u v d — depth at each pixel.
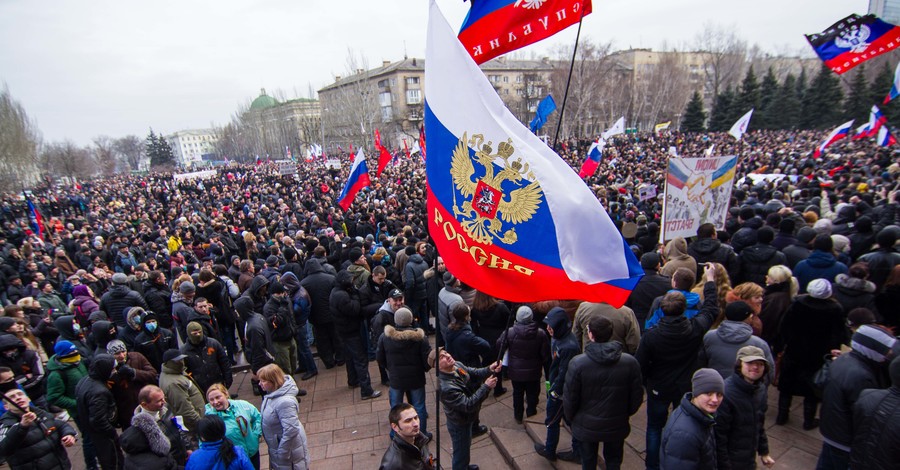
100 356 4.69
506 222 3.03
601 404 3.67
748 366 3.29
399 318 5.11
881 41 7.81
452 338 5.11
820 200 10.28
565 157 33.06
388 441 5.56
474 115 3.06
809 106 47.72
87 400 4.58
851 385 3.38
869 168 16.67
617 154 35.53
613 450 3.83
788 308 4.56
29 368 5.78
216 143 138.50
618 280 2.83
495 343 5.61
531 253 2.98
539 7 4.15
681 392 3.99
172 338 6.82
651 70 73.81
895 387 2.89
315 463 5.22
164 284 8.09
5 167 46.19
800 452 4.31
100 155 111.50
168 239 14.30
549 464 4.60
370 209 16.38
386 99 83.38
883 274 5.78
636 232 8.43
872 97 40.38
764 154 26.33
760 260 6.03
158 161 113.31
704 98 85.25
